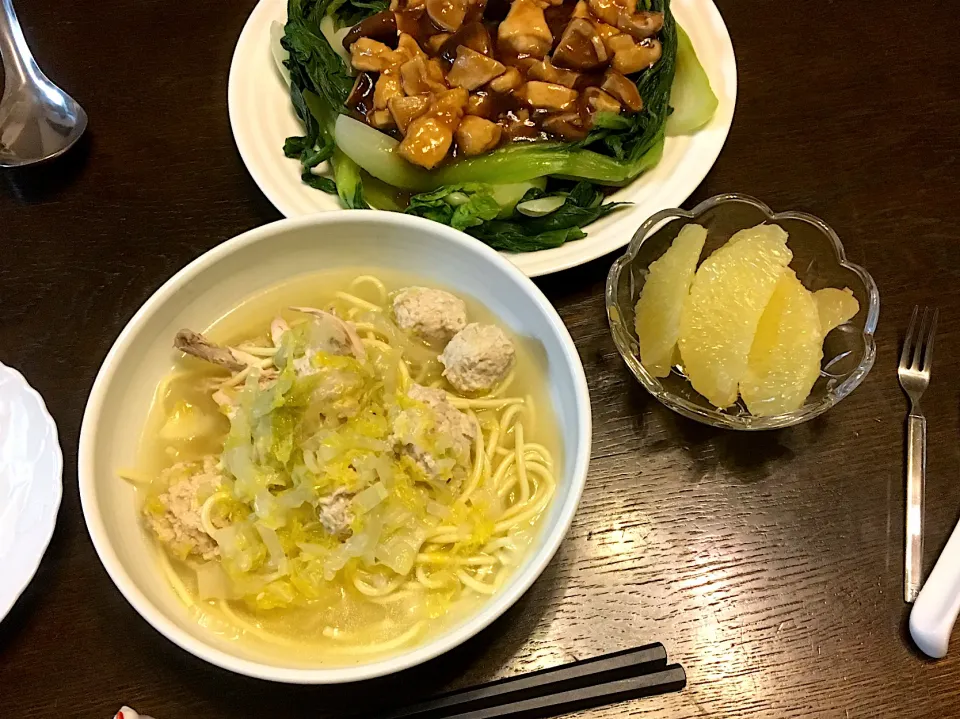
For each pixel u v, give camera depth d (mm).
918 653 302
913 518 322
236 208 400
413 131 381
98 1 456
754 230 345
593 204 393
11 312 374
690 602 312
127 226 396
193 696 294
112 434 298
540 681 292
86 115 421
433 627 288
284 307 344
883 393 350
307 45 409
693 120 404
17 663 299
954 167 404
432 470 294
